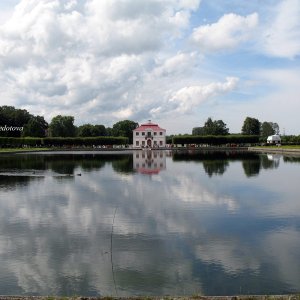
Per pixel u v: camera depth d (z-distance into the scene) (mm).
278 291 10398
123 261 12617
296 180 33750
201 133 195125
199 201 23188
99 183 31969
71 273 11688
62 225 17281
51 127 148000
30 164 53438
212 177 36312
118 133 175000
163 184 31188
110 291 10438
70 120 157625
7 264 12461
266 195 25422
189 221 17938
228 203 22500
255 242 14570
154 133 135750
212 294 10234
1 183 32125
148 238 15141
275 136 128875
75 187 29531
